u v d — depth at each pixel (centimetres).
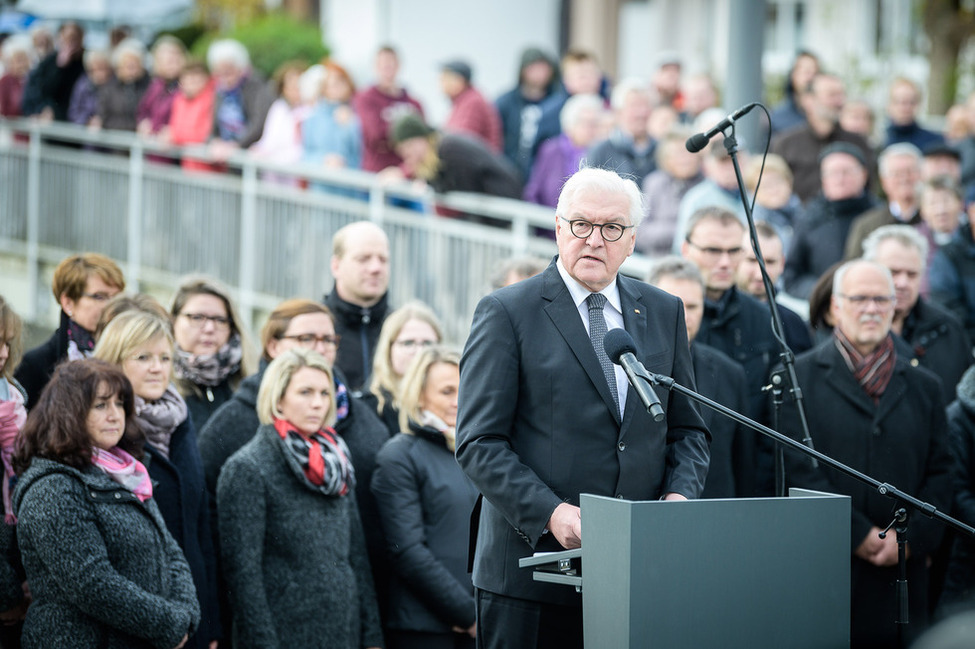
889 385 1330
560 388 937
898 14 3934
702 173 2084
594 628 830
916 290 1527
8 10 3619
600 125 2342
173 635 1055
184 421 1223
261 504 1198
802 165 2339
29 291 2892
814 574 849
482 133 2589
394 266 2142
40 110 3123
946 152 2170
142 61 2962
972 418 1412
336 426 1331
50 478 1051
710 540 816
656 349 969
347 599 1220
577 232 948
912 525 1302
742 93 1917
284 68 2747
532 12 4212
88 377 1077
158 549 1090
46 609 1051
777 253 1486
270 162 2375
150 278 2619
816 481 1311
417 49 3997
